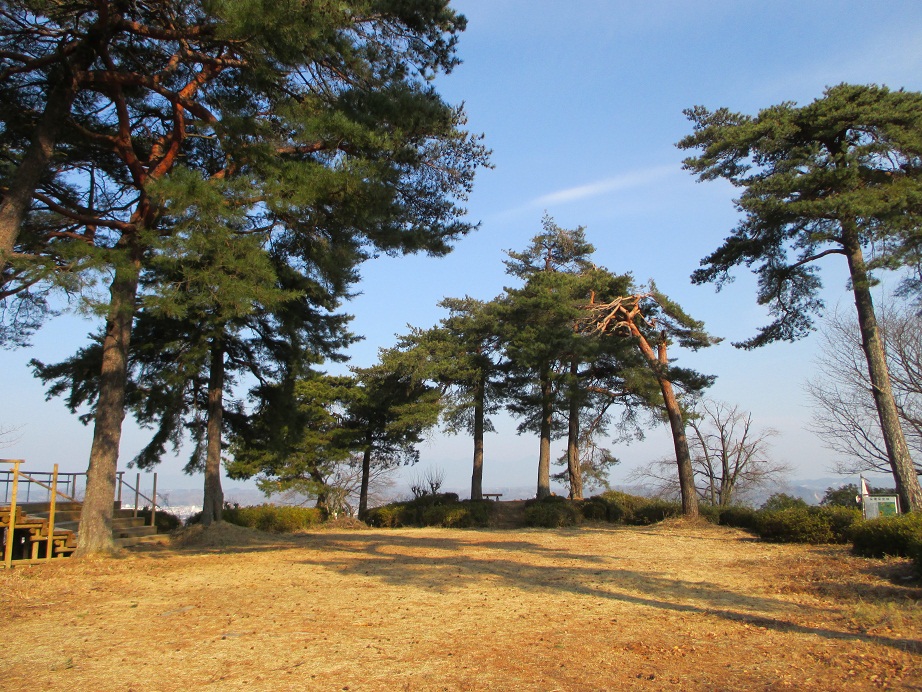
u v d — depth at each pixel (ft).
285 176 39.04
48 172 45.70
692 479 81.76
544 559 46.57
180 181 34.96
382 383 100.07
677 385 84.12
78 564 39.88
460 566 41.91
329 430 102.58
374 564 42.70
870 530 43.86
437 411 97.76
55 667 18.80
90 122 46.62
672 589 32.99
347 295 60.39
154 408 61.31
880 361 54.90
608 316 81.76
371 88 43.32
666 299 81.30
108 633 23.08
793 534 56.90
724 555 49.39
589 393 96.12
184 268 39.09
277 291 39.65
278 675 18.04
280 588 32.78
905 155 51.70
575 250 115.55
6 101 41.63
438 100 43.29
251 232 45.21
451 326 107.55
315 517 85.30
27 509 51.96
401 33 43.98
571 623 24.76
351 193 39.91
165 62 45.21
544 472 99.81
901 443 53.11
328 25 37.27
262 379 67.36
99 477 43.93
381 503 125.59
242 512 73.82
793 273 62.44
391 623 24.68
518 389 104.22
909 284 54.44
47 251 37.65
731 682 17.46
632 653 20.47
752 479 122.52
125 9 38.70
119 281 37.24
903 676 17.56
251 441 70.90
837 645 21.11
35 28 39.42
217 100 45.14
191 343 60.03
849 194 49.88
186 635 22.75
